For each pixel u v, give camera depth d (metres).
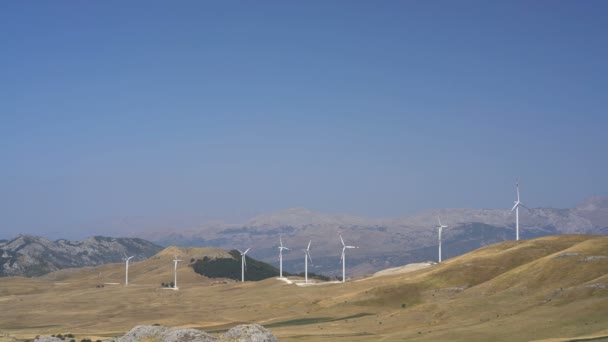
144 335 89.69
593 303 129.38
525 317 129.75
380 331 146.75
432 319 148.88
